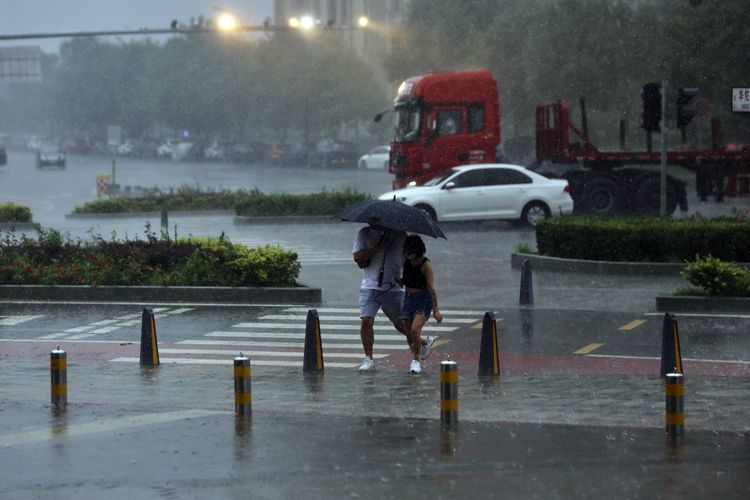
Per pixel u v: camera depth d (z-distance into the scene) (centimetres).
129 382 2059
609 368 2202
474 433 1522
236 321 2848
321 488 1217
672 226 3550
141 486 1230
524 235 4784
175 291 3206
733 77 7038
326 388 1964
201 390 1955
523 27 8756
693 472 1291
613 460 1357
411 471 1296
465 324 2753
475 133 5666
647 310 2900
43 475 1284
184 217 6253
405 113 5741
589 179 5562
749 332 2555
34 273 3331
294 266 3275
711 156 5722
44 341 2609
